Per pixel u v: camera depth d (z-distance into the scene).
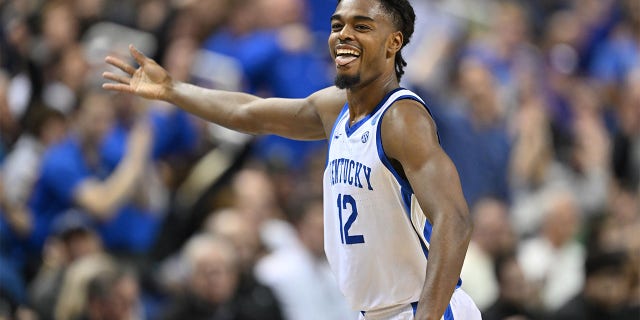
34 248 21.08
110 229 21.12
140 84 12.80
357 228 10.88
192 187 22.64
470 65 27.59
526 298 20.62
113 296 17.86
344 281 11.26
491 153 26.11
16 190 21.52
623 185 28.64
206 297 19.23
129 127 22.33
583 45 35.94
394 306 11.16
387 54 10.72
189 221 22.28
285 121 12.16
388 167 10.49
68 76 23.75
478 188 25.44
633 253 21.22
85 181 21.14
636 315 20.92
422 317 9.56
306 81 25.75
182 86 12.77
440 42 29.77
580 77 35.16
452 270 9.67
